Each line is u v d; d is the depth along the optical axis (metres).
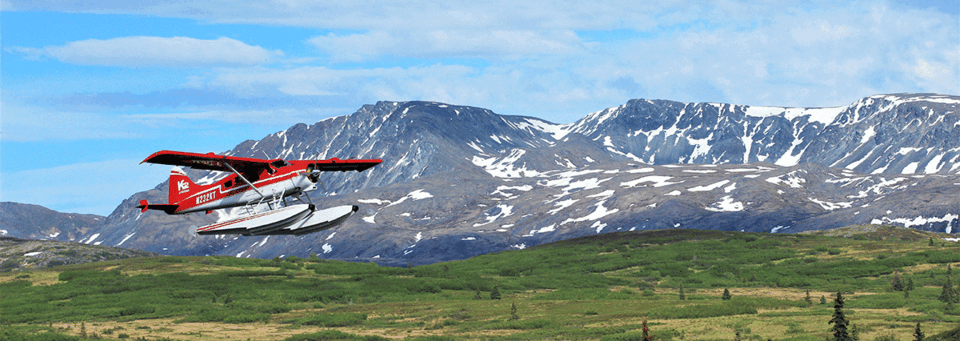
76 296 127.38
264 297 124.56
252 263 173.00
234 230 84.38
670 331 76.94
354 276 152.50
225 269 161.25
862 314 87.00
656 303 106.75
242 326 94.56
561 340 75.75
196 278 143.25
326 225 86.50
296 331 88.50
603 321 88.44
